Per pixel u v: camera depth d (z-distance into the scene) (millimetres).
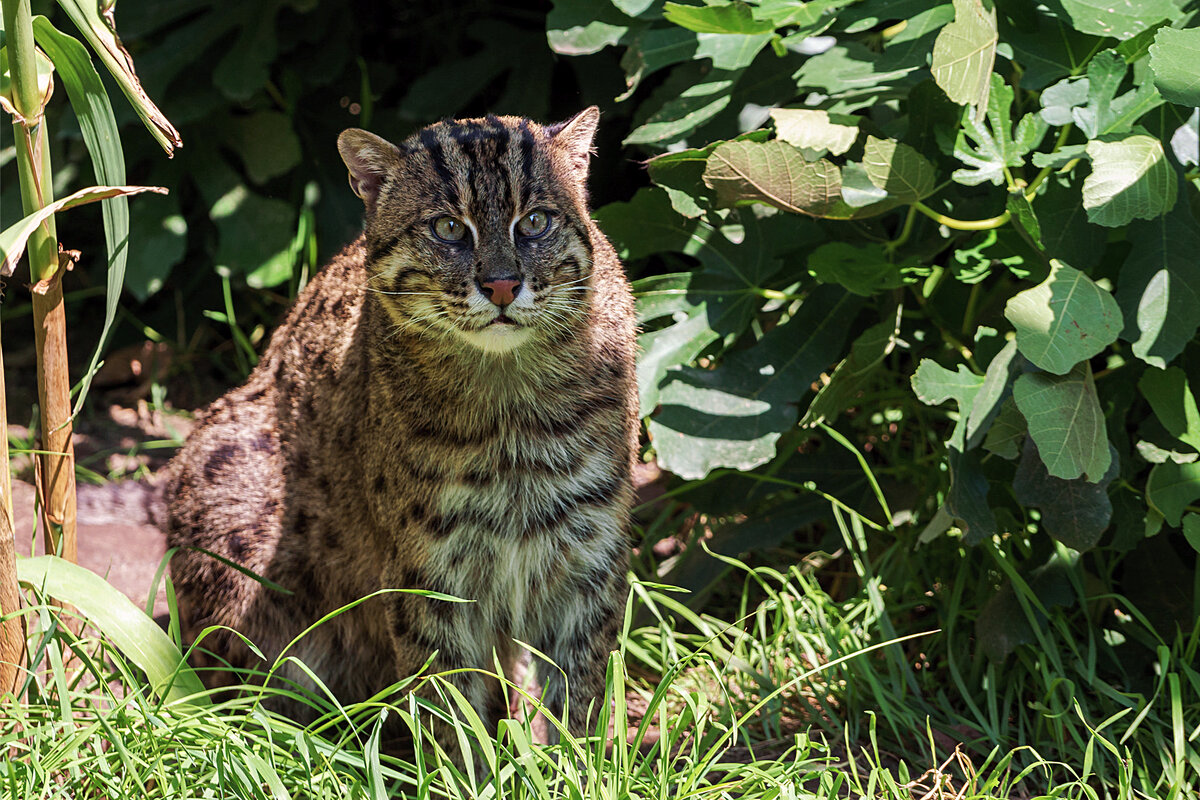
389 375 4891
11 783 3941
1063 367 4758
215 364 9453
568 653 5090
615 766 4113
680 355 6059
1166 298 5004
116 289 4602
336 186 9117
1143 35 5152
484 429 4781
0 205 8445
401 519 4832
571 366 4836
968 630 5797
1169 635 5516
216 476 5598
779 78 6750
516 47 8609
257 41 8359
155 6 8391
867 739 5273
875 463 6844
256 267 8602
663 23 6348
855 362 5816
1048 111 5137
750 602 6527
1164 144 5262
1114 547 5434
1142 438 5594
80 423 8875
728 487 6531
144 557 6992
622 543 5086
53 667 4297
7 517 4449
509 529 4883
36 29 4301
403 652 4938
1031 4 5523
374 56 9812
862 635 5629
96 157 4566
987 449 5242
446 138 4891
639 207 6223
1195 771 4707
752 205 6234
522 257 4703
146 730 4348
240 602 5469
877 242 6168
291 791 4238
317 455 5422
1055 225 5312
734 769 4363
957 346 6203
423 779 4035
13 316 9578
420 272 4758
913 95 5566
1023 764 4988
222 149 9430
